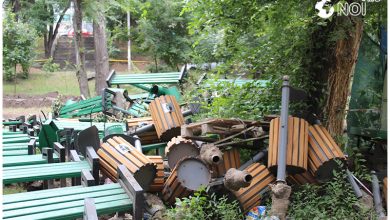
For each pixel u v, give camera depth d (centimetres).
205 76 1003
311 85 591
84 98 1262
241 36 665
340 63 561
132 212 396
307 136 487
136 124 709
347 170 483
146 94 1167
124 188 417
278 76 630
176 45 1466
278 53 628
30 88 1862
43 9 1820
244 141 535
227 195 460
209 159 472
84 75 1355
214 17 615
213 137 575
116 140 510
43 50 2623
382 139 646
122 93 1011
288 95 498
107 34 1927
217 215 441
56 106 1166
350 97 657
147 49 1498
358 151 611
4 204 375
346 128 656
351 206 436
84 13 1284
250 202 457
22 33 1625
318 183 487
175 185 475
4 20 1569
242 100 663
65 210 366
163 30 1463
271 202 450
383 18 574
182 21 1433
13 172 466
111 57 2400
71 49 2548
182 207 433
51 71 2041
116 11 1795
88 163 504
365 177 496
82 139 535
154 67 1605
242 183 427
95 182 474
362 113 664
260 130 551
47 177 461
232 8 596
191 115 741
